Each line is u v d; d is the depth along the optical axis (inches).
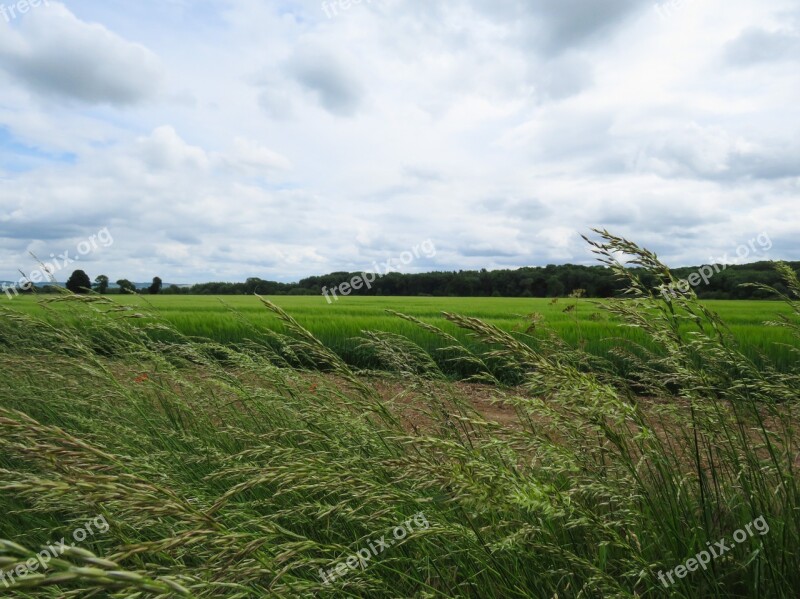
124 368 157.2
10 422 42.6
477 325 64.0
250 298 1357.0
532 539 72.8
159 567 51.6
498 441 66.4
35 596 58.3
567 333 411.2
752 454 84.0
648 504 74.6
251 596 58.5
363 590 69.3
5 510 105.0
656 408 97.1
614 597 61.7
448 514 79.4
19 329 176.9
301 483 57.1
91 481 41.4
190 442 120.6
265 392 119.0
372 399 86.0
